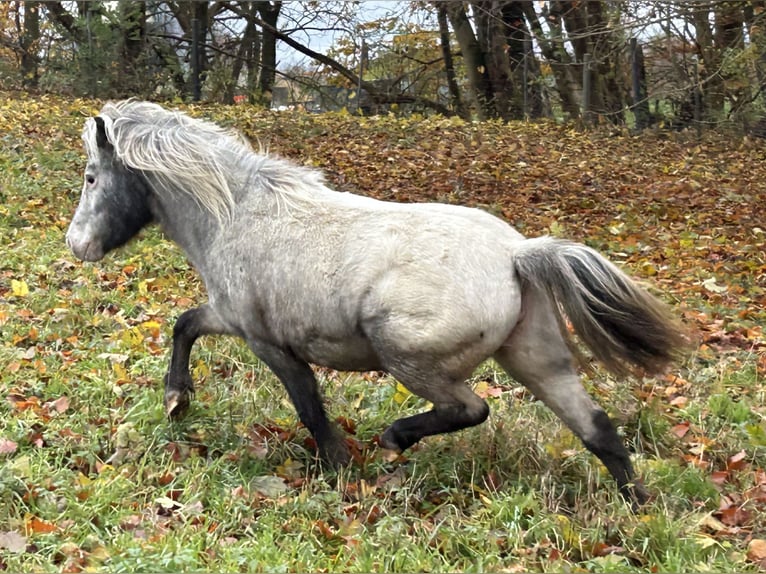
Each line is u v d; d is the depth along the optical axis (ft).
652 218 34.32
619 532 14.01
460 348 14.19
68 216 31.76
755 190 40.60
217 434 17.15
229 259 15.88
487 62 71.97
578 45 60.44
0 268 26.12
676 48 58.59
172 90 72.54
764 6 47.34
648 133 57.72
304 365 15.97
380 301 14.30
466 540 13.73
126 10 70.90
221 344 20.88
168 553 12.85
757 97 56.75
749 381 19.90
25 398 18.26
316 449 16.63
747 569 13.24
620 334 14.42
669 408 18.40
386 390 18.88
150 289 25.29
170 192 16.65
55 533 13.58
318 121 56.13
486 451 16.24
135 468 15.78
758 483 15.71
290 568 13.03
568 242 14.48
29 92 67.92
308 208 15.48
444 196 36.99
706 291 25.68
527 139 52.70
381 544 13.53
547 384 14.85
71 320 22.48
